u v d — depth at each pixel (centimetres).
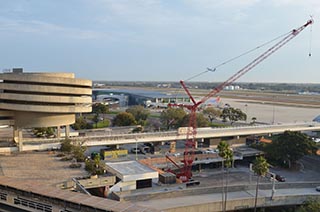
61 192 6275
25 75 10588
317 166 13012
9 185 6712
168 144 15738
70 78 11069
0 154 10650
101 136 13825
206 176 11456
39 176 8288
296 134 12781
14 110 10994
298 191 8869
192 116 18212
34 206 6347
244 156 13650
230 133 15838
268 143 14350
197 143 16062
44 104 10894
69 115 11988
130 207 5472
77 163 9612
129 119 19775
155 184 9181
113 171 9106
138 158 12812
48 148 11438
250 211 8256
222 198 8112
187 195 8456
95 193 8531
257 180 9881
